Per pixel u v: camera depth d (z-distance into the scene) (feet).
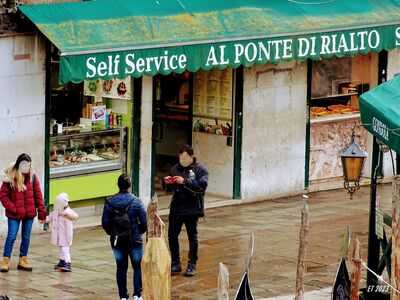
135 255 94.17
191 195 102.27
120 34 114.01
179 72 116.47
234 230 119.55
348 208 129.90
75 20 113.19
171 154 134.72
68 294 96.99
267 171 132.67
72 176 118.62
